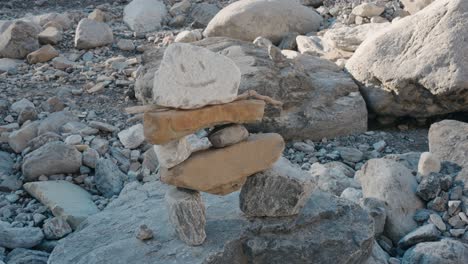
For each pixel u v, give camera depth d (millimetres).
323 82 5883
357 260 3424
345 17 8422
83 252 3449
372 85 5938
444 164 4500
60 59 7852
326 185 4582
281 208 3387
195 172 3193
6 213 4613
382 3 8289
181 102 3008
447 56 5477
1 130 5895
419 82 5562
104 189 4902
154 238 3432
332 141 5652
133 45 8617
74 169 5121
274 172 3357
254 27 8078
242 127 3279
